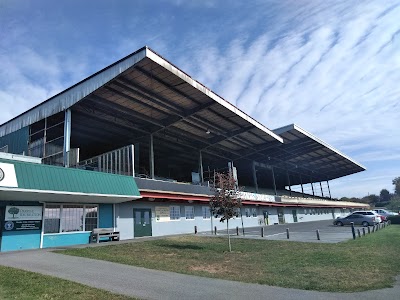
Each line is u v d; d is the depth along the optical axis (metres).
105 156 25.94
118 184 21.30
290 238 23.67
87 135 33.16
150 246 17.88
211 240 22.41
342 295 8.19
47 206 18.75
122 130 32.12
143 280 9.61
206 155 45.31
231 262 13.38
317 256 14.57
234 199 17.72
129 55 21.34
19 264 11.71
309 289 8.80
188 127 34.34
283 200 52.84
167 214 28.75
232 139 40.47
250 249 17.50
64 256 13.66
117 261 12.71
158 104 27.53
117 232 22.20
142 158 45.94
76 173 18.73
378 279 9.94
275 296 8.06
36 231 17.94
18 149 27.59
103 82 22.56
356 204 93.50
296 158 59.09
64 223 19.52
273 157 54.75
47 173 17.06
